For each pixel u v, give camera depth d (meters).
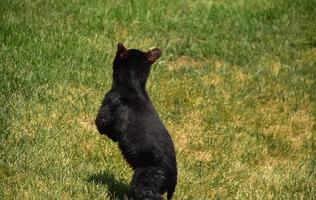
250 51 48.03
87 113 35.25
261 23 51.81
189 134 36.00
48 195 26.16
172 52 46.03
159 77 41.62
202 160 33.56
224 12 52.31
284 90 43.38
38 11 46.34
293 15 53.62
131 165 24.91
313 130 39.66
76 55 41.28
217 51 47.12
